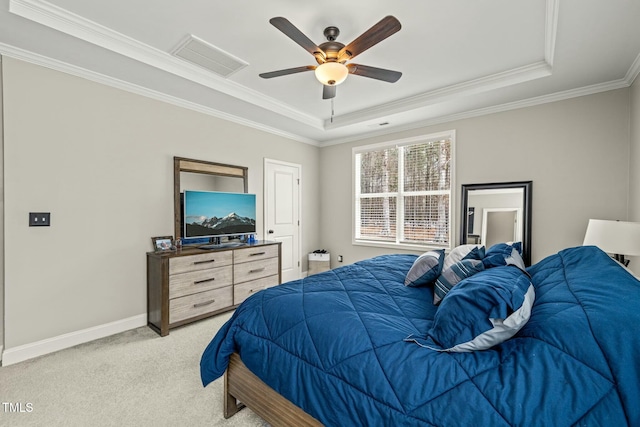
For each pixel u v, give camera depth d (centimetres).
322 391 115
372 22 211
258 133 425
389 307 149
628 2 173
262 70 280
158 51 247
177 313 286
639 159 246
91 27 211
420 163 424
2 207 226
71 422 161
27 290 235
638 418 70
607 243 206
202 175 355
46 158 244
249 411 172
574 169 301
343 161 504
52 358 231
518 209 331
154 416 166
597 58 238
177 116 330
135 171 297
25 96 233
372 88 323
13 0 179
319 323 133
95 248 270
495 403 82
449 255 200
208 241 359
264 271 373
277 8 196
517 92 303
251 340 149
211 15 203
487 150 355
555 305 103
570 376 80
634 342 77
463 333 102
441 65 271
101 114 273
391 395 97
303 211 504
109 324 278
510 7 192
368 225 482
